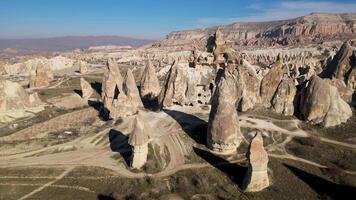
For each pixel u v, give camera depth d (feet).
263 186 213.66
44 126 373.20
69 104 465.47
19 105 406.82
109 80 395.34
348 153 241.35
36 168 254.68
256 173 211.41
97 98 484.74
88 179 239.71
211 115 257.55
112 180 235.61
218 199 206.59
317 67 468.75
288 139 264.93
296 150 250.37
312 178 219.41
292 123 286.46
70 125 375.25
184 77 331.16
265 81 317.22
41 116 407.23
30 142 302.04
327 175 220.84
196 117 303.48
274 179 220.84
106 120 369.30
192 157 251.80
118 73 410.72
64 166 256.32
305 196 204.03
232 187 218.18
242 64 331.77
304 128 279.69
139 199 207.31
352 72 313.94
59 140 304.50
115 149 278.67
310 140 258.57
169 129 287.28
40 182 239.71
